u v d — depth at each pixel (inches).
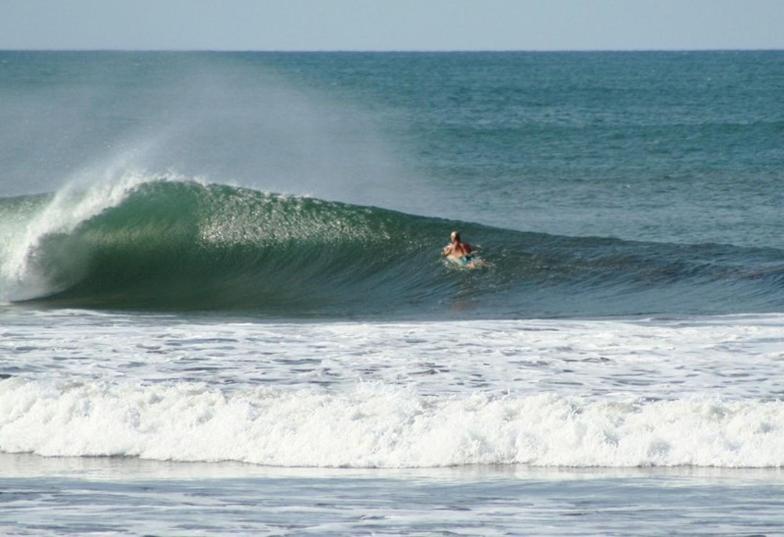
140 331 2573.8
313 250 3671.3
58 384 1865.2
